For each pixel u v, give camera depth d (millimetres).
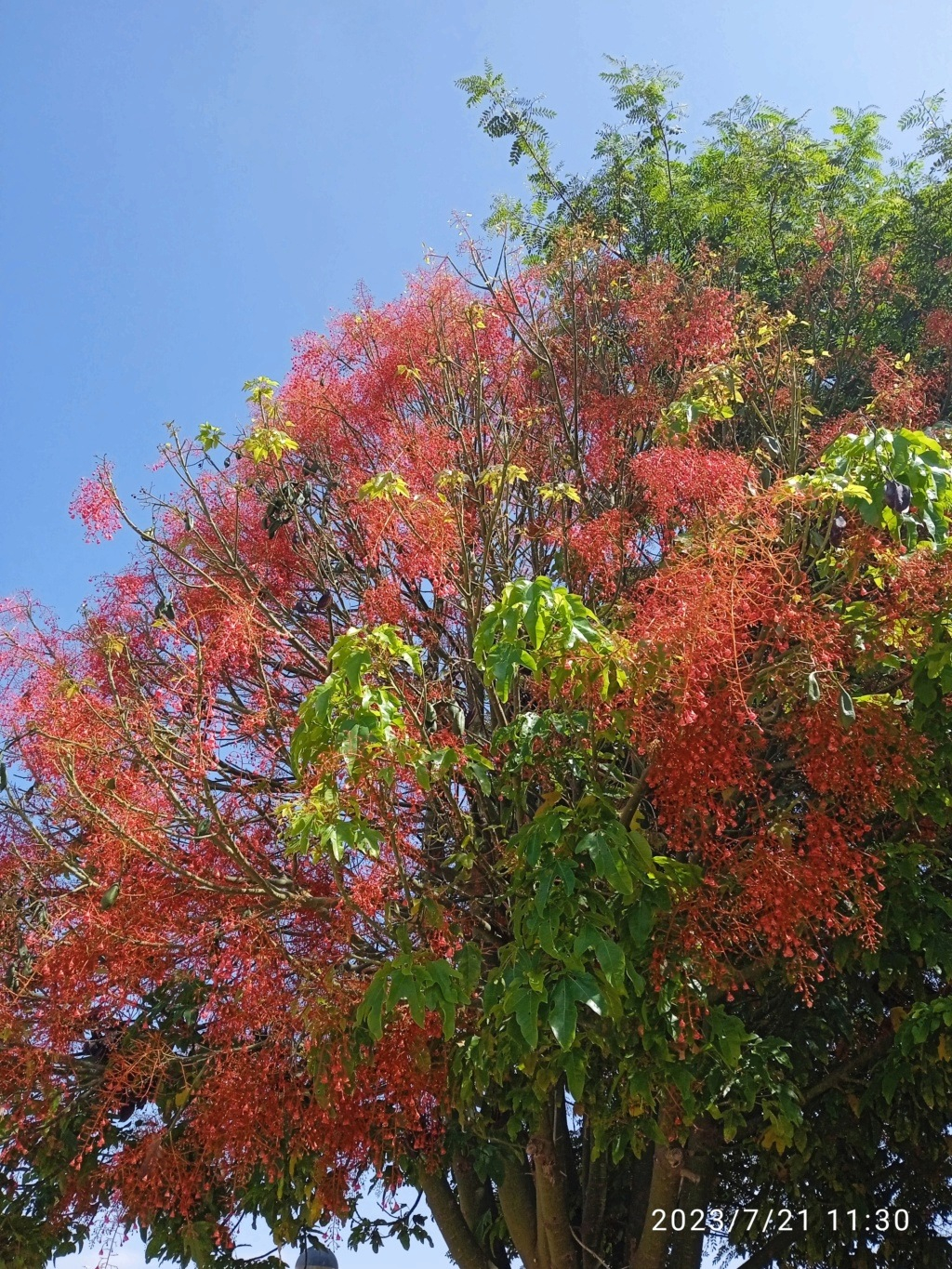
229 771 7262
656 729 5781
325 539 8297
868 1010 7516
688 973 5914
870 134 11398
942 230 10867
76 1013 7105
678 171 11680
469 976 5668
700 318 9414
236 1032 6582
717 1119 7133
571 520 8609
